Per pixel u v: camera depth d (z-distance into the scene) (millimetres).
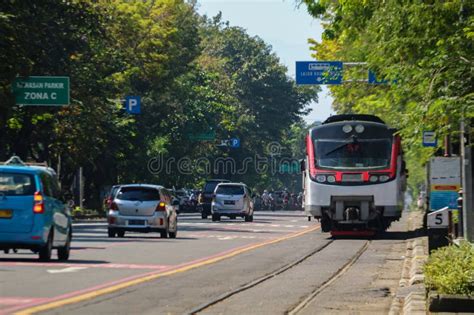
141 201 54812
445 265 21891
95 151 94125
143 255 39094
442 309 19734
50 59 77875
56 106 83312
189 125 131000
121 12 104625
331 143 54625
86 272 30016
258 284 27500
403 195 56750
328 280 29109
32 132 85625
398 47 30188
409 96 31922
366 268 34094
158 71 110500
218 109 140375
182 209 130000
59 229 34719
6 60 67938
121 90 99312
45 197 33469
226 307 21500
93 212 106312
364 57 35344
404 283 27500
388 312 20875
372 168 54000
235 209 88125
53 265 32469
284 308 21391
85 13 79000
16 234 32875
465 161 35094
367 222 54469
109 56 93125
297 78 77125
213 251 42750
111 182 111375
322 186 54156
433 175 32031
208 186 100000
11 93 72312
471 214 38969
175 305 21562
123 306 21188
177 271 31359
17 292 23656
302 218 100938
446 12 29047
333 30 36094
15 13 69875
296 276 30453
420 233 60500
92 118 86500
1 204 32906
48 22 76375
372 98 52781
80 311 20062
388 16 30391
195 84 141500
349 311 21016
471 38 28547
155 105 115375
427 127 30922
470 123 31438
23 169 33406
